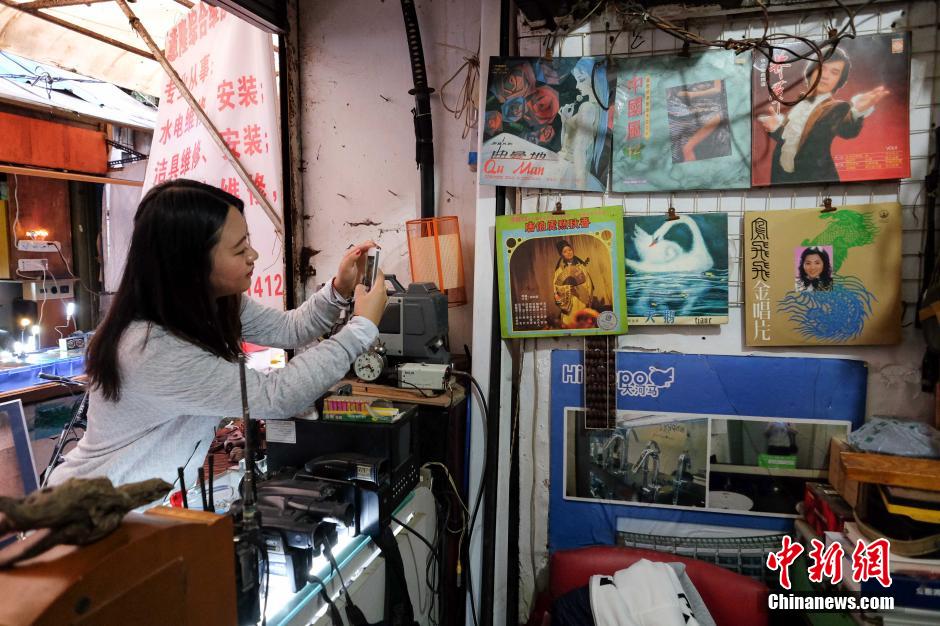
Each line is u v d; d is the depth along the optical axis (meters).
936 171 1.31
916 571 1.09
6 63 3.16
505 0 1.54
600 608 1.25
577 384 1.57
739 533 1.49
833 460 1.38
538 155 1.52
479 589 1.63
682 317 1.47
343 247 1.94
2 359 3.13
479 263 1.61
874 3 1.32
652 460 1.53
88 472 1.01
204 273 1.00
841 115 1.35
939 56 1.31
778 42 1.38
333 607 1.00
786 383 1.44
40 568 0.51
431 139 1.78
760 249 1.42
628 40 1.48
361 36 1.88
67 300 4.28
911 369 1.38
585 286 1.51
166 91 2.11
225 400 0.96
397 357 1.62
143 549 0.57
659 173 1.46
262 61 1.80
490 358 1.61
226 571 0.69
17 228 4.00
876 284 1.37
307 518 1.03
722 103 1.41
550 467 1.60
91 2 2.26
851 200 1.39
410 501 1.39
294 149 1.93
